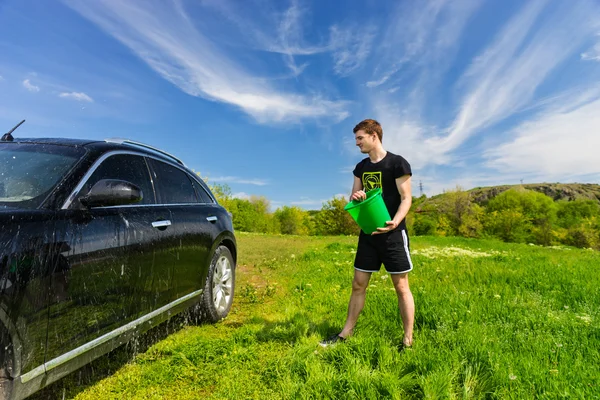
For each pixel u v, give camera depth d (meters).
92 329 1.95
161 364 2.57
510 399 1.92
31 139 2.49
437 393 2.01
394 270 2.70
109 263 2.06
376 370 2.33
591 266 6.84
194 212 3.32
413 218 59.16
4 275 1.46
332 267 6.91
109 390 2.25
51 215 1.80
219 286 3.77
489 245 17.11
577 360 2.33
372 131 2.82
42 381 1.66
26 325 1.55
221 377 2.39
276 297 4.67
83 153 2.29
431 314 3.32
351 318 2.94
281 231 72.38
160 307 2.64
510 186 156.62
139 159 2.82
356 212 2.64
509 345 2.65
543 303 3.89
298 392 2.12
